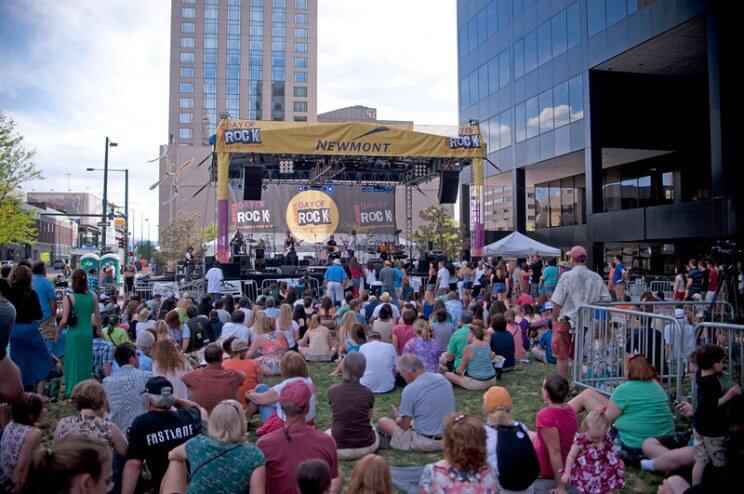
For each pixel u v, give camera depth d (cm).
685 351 786
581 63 2950
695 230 2284
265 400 605
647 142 2972
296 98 9750
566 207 4059
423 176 2583
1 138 3025
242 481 379
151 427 460
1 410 469
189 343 995
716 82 2148
